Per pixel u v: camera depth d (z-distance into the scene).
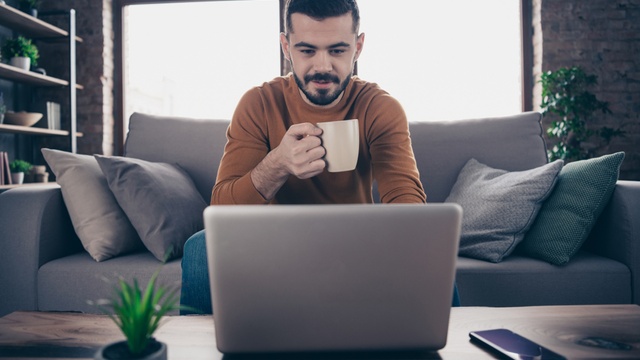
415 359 0.65
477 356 0.66
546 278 1.49
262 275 0.61
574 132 3.36
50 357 0.66
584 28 3.65
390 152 1.29
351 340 0.63
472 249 1.61
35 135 3.96
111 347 0.55
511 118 2.05
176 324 0.82
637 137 3.63
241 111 1.35
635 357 0.65
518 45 3.88
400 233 0.61
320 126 0.95
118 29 4.16
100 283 1.49
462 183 1.87
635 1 3.62
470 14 3.77
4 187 3.10
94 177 1.66
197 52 3.73
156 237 1.56
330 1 1.16
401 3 3.78
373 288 0.62
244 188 1.09
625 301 1.48
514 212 1.61
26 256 1.51
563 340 0.72
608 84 3.64
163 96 3.97
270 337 0.63
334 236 0.60
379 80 3.77
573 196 1.57
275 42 3.96
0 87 3.64
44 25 3.56
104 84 4.04
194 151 2.00
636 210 1.49
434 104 3.73
